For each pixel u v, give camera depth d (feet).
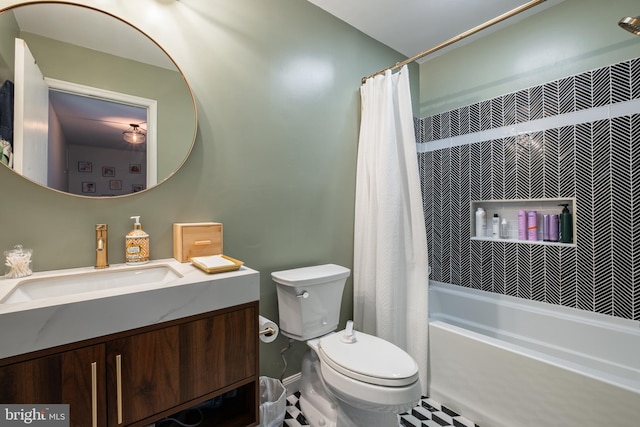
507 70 7.04
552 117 6.23
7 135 3.35
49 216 3.59
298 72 5.93
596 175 5.66
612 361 5.21
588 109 5.75
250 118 5.25
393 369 3.83
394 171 6.08
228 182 5.00
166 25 4.38
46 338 2.41
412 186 5.99
